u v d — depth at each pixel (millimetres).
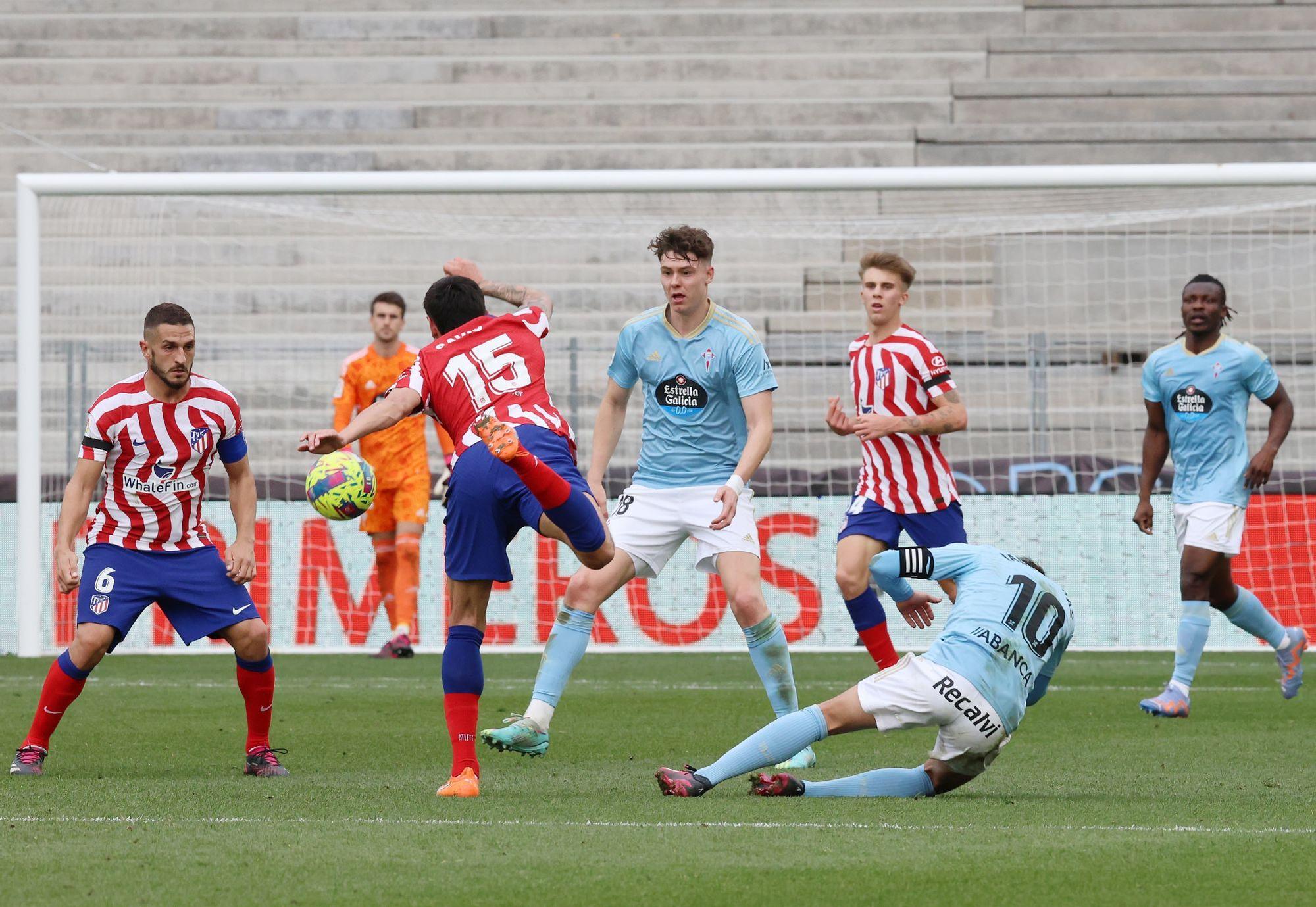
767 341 54156
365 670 36688
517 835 15148
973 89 65312
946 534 24750
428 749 23031
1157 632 42531
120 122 66125
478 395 18438
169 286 57719
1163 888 12922
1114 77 66750
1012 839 14961
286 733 24953
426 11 70000
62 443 48000
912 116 65125
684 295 21406
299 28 69375
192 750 22844
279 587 42906
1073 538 42781
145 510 20078
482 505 18062
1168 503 42719
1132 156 63156
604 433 22797
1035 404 49062
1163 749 22953
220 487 46312
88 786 18922
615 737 24656
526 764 21406
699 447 21906
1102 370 50656
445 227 55094
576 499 17328
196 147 64750
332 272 60188
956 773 17688
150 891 12688
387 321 37531
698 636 43000
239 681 20375
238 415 20484
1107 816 16438
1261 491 42719
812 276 59438
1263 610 29453
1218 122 63875
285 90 66875
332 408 54156
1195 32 67812
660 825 15719
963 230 56750
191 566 20188
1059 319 59219
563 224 55688
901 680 17188
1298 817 16516
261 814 16453
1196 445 28750
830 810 16703
